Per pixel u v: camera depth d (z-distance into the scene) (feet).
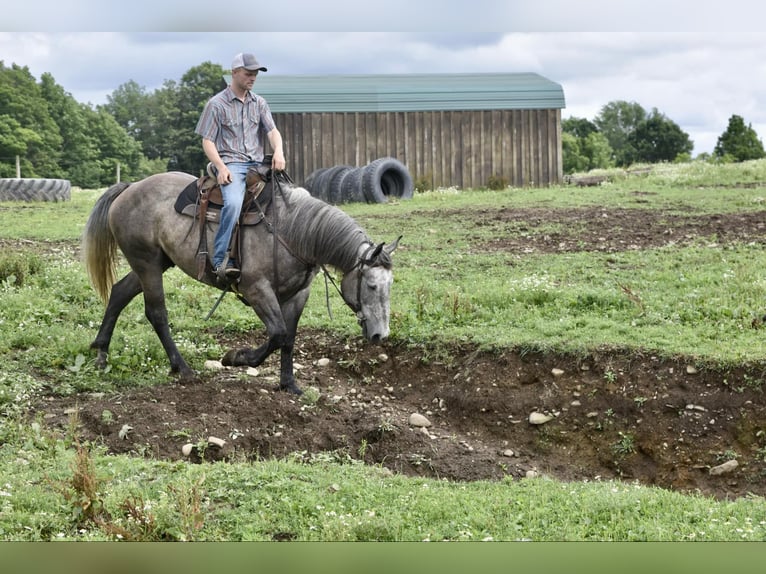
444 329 34.30
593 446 28.14
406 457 26.20
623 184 76.43
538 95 96.22
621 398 28.99
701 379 28.84
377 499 21.01
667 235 50.06
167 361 31.71
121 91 294.05
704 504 21.54
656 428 27.86
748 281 38.45
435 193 79.46
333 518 19.49
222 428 26.32
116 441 25.05
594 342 31.17
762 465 25.96
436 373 32.04
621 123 325.62
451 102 94.89
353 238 26.99
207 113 27.76
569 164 256.73
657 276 40.34
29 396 27.48
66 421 25.85
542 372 30.81
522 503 21.18
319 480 21.91
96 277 30.99
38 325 34.22
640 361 29.96
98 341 30.71
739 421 27.43
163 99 259.19
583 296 36.99
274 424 27.22
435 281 41.55
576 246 48.29
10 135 189.06
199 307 38.27
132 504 19.40
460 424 29.76
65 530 18.88
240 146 28.22
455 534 19.20
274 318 27.94
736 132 245.65
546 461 27.71
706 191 67.77
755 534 19.44
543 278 39.86
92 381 29.25
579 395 29.58
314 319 36.78
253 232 27.89
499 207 63.98
